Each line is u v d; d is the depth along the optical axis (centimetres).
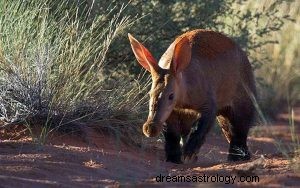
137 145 2905
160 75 2477
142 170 2338
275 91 4147
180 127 2661
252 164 2222
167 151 2622
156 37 3353
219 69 2702
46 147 2502
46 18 2992
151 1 3341
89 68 2956
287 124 3869
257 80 3894
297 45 4388
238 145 2872
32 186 1973
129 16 3095
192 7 3422
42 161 2278
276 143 3080
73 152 2462
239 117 2850
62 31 2992
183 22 3400
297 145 2698
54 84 2825
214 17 3462
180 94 2508
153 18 3338
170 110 2462
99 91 2925
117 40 3259
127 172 2272
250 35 3625
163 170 2359
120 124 2895
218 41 2745
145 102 2995
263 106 3975
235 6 4006
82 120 2828
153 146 2955
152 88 2472
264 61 4134
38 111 2777
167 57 2603
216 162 2619
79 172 2197
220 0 3466
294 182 2008
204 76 2627
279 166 2245
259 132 3694
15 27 2917
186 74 2558
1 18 2936
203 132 2603
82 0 3212
